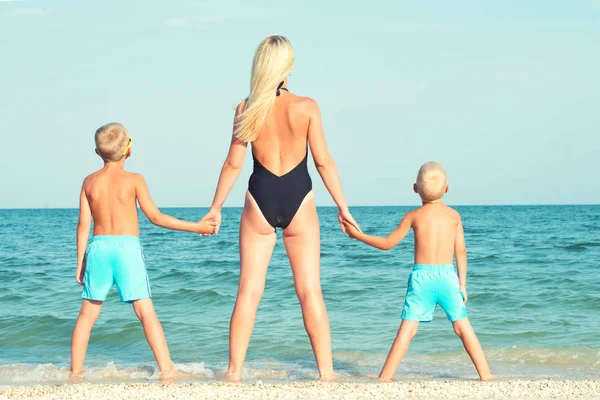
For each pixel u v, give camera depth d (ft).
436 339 23.58
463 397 13.46
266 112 16.03
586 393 13.64
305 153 16.40
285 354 21.81
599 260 55.36
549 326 26.03
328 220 211.20
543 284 39.32
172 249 78.74
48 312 30.07
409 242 81.71
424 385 14.40
